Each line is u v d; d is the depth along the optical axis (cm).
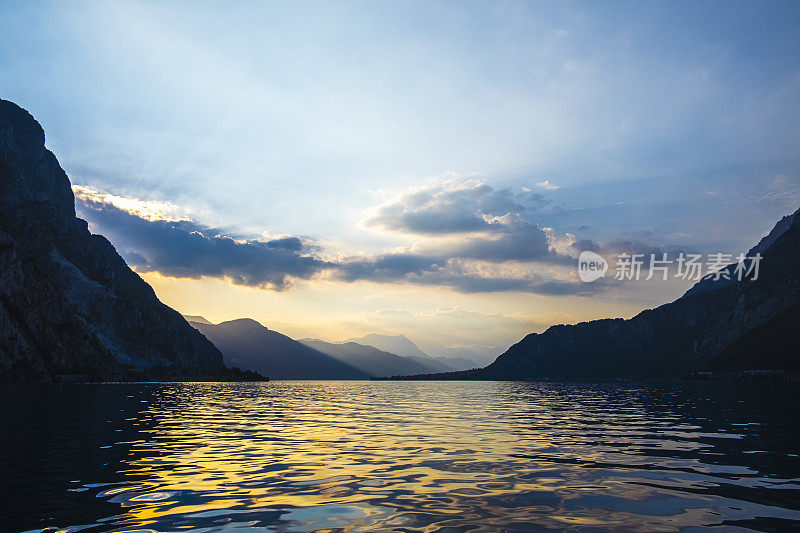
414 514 1039
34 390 8181
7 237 16562
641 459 1745
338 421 3369
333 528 944
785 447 2041
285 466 1602
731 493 1238
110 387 10988
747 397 6850
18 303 15950
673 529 945
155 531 924
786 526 966
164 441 2205
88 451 1869
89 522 984
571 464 1642
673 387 13912
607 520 1002
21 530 934
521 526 959
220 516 1023
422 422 3284
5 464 1580
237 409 4628
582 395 8744
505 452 1916
